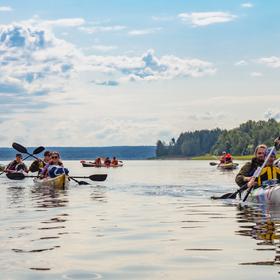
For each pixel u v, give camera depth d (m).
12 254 6.18
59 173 20.05
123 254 6.21
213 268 5.40
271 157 13.27
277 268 5.29
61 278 5.09
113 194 15.75
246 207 11.44
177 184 21.34
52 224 8.80
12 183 21.83
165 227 8.40
